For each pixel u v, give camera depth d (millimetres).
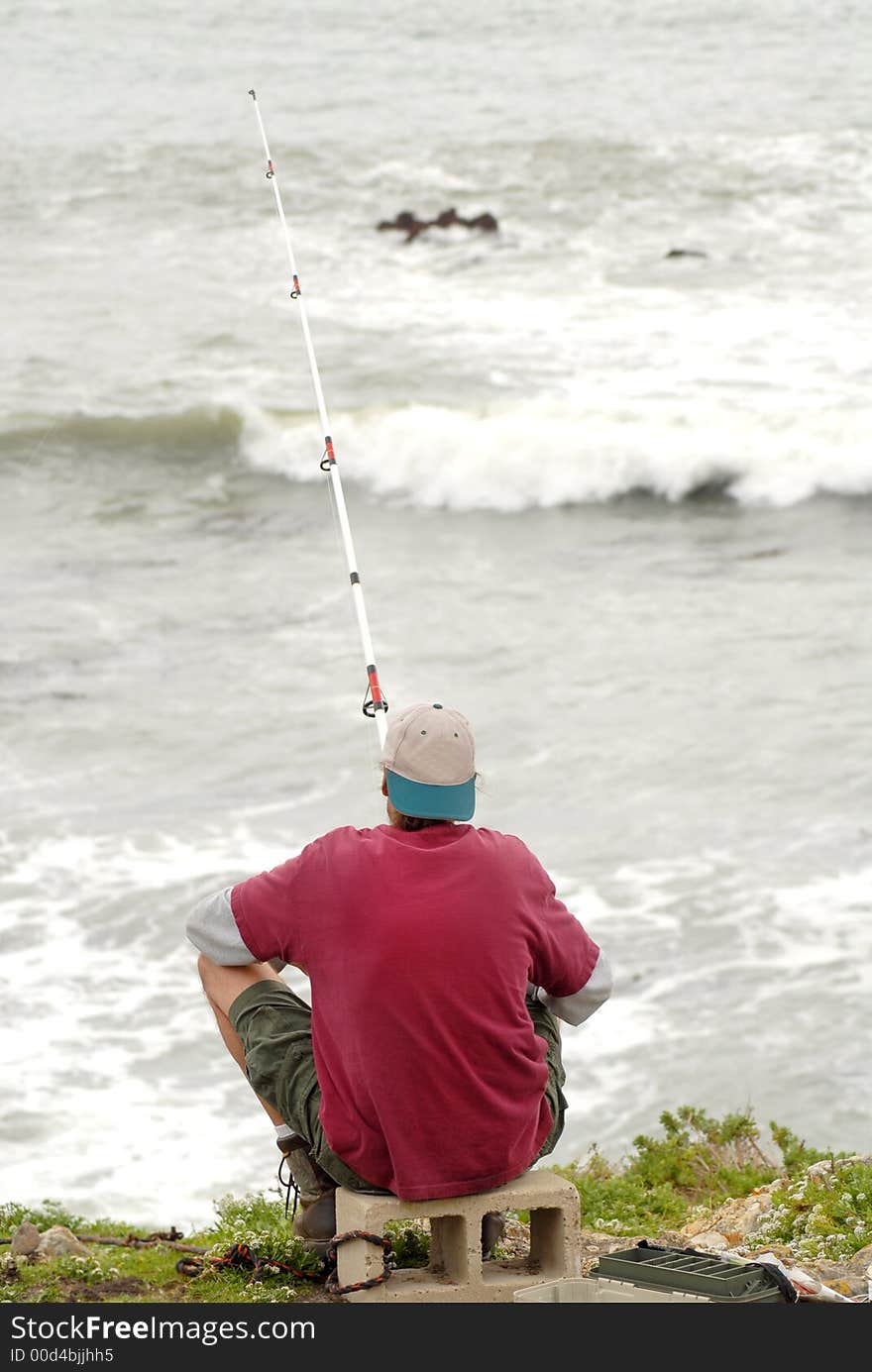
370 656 17453
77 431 80625
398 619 59156
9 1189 27641
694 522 71812
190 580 63594
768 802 43469
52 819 43250
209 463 78625
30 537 68375
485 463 76188
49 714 50469
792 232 107438
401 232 107375
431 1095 11992
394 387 84188
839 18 157000
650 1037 32719
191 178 115188
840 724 48250
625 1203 20562
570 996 12906
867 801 43250
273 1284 13305
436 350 90125
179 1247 15188
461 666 54406
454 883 12055
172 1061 32188
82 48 145625
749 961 35406
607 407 80438
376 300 98375
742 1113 29828
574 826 42406
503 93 133375
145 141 120938
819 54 143875
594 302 97812
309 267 103062
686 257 103938
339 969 12016
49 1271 14047
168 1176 28219
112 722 49875
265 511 73312
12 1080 31266
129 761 47125
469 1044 11961
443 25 156000
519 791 44625
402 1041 11875
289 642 56969
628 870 39938
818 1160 22375
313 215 110562
